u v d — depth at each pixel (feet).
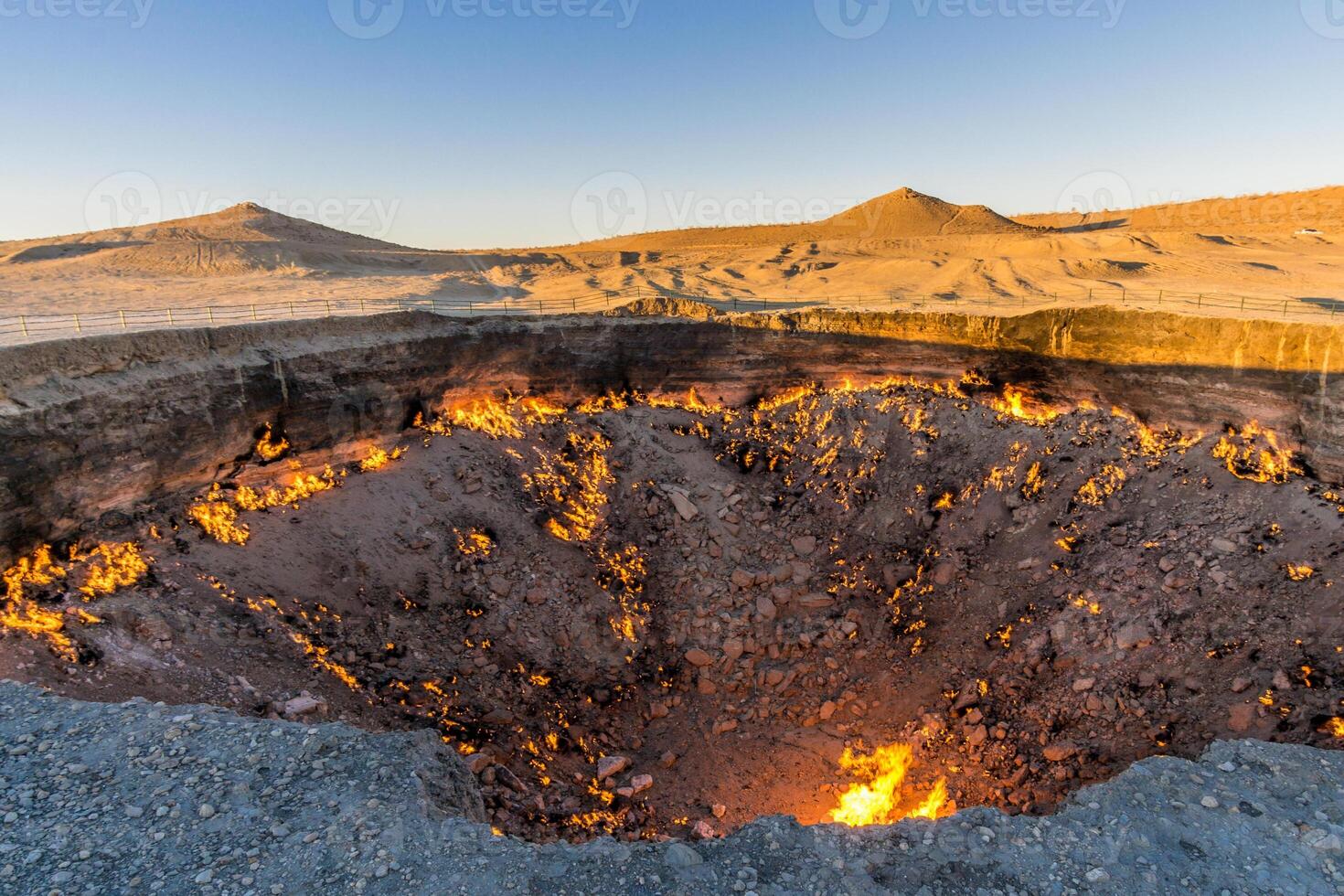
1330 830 23.90
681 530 75.25
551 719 54.95
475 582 63.10
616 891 22.77
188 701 39.17
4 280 191.83
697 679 62.69
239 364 60.54
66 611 41.83
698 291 187.01
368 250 310.24
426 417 77.15
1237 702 44.80
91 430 49.08
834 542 74.95
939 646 62.03
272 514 59.41
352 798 26.00
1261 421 62.80
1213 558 54.39
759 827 25.39
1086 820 25.25
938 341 84.17
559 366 87.61
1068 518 65.31
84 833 24.09
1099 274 180.34
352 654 51.21
